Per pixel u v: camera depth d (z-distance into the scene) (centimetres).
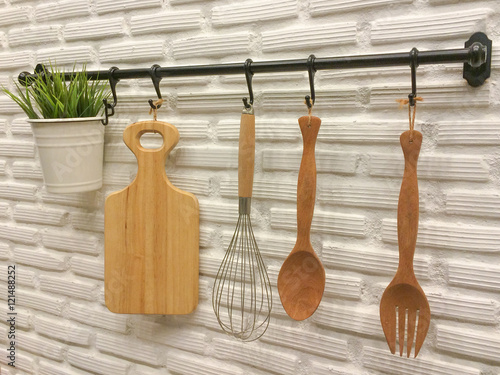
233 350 89
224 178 86
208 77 85
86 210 101
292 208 81
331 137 76
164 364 96
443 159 69
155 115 84
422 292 67
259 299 85
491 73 65
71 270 105
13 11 104
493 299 68
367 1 71
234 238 86
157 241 88
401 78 70
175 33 87
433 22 67
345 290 78
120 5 91
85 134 85
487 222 67
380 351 77
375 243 75
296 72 77
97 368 103
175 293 88
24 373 115
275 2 78
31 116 86
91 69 96
